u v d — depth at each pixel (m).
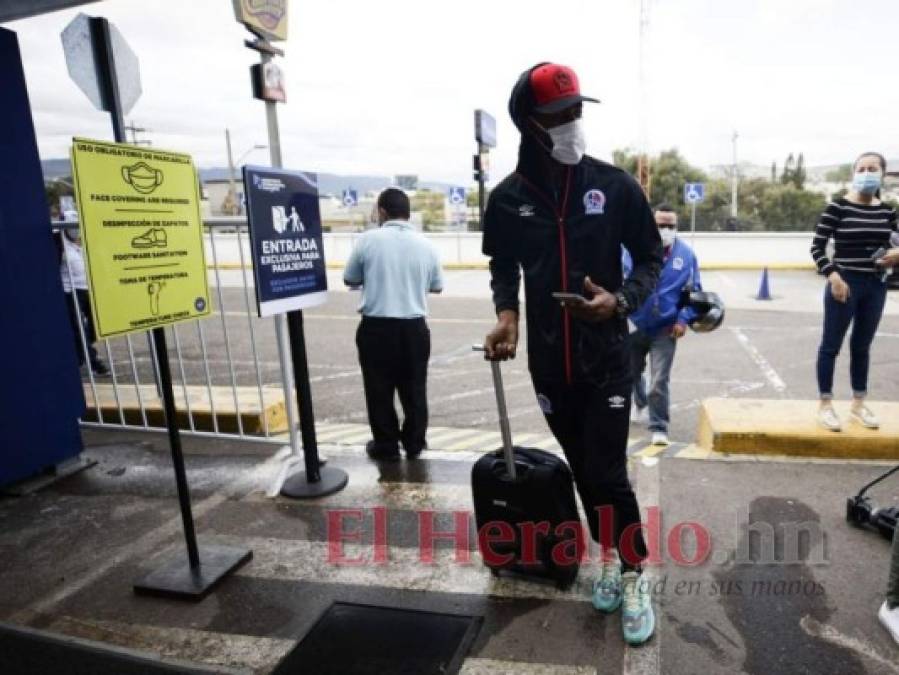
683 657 2.22
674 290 4.05
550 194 2.20
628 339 2.30
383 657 2.28
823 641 2.28
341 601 2.64
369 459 4.17
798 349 7.70
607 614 2.47
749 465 3.79
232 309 12.07
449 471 3.95
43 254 3.84
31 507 3.63
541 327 2.28
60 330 3.96
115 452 4.42
